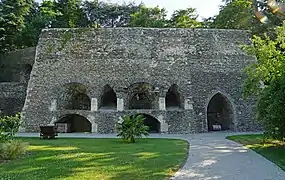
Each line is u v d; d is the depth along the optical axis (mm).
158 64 29969
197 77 29500
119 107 28109
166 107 29797
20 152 13188
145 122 30953
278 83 15352
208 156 13359
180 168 10477
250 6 42219
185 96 28500
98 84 28906
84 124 31328
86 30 31984
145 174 9289
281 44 20172
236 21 42250
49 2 48062
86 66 29875
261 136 22688
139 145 17516
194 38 31891
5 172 9664
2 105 32094
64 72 29656
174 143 18734
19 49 39875
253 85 21234
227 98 29172
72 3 49969
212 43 31641
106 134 26125
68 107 30422
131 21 51031
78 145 17234
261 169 10359
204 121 28219
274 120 14961
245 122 28453
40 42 31438
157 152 14406
